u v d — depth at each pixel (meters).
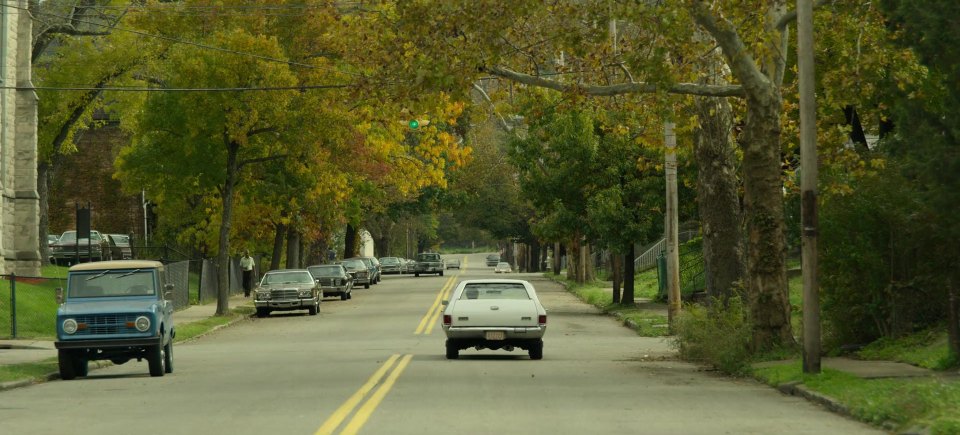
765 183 32.16
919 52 25.25
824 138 35.75
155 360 31.45
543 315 35.00
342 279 83.31
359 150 65.69
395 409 21.36
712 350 32.62
